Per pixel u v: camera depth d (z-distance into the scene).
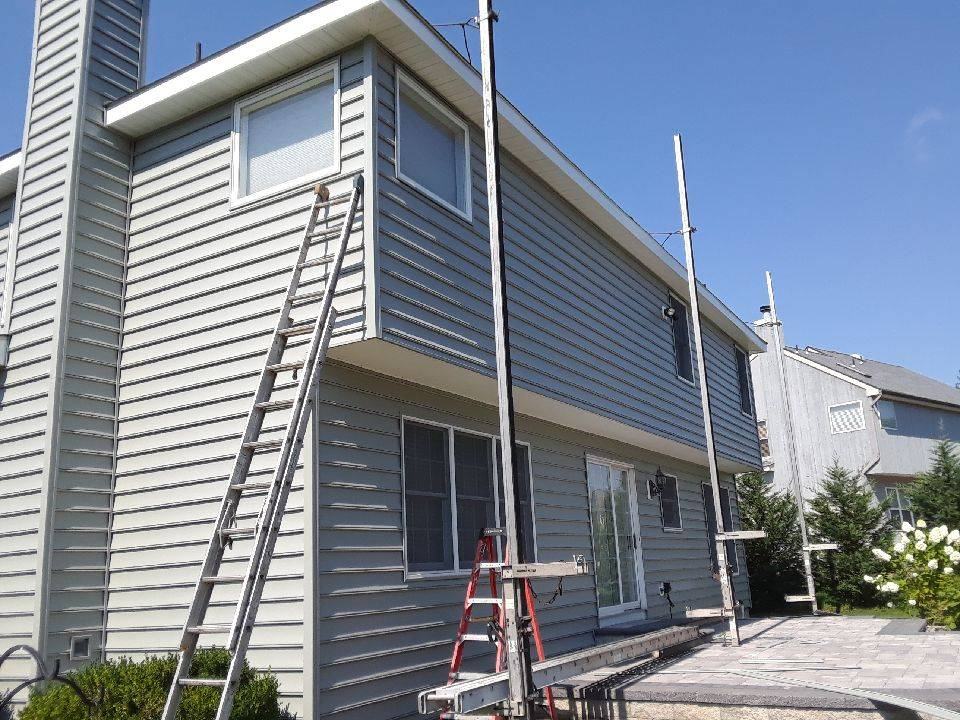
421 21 6.55
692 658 7.20
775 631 9.43
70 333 6.75
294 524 5.79
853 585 16.69
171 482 6.54
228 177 6.96
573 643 9.04
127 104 7.29
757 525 18.11
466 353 6.93
